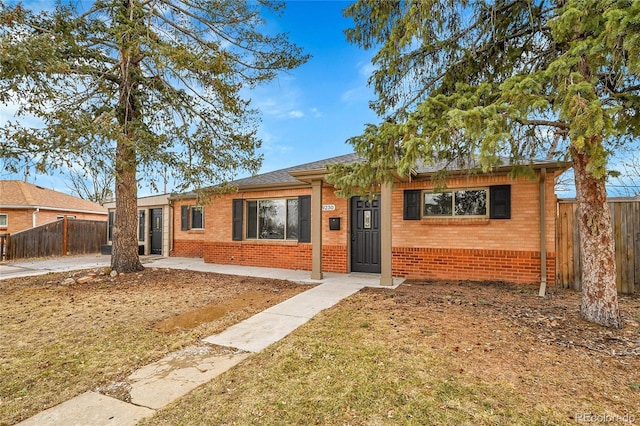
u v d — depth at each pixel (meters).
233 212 10.65
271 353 3.51
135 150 7.03
